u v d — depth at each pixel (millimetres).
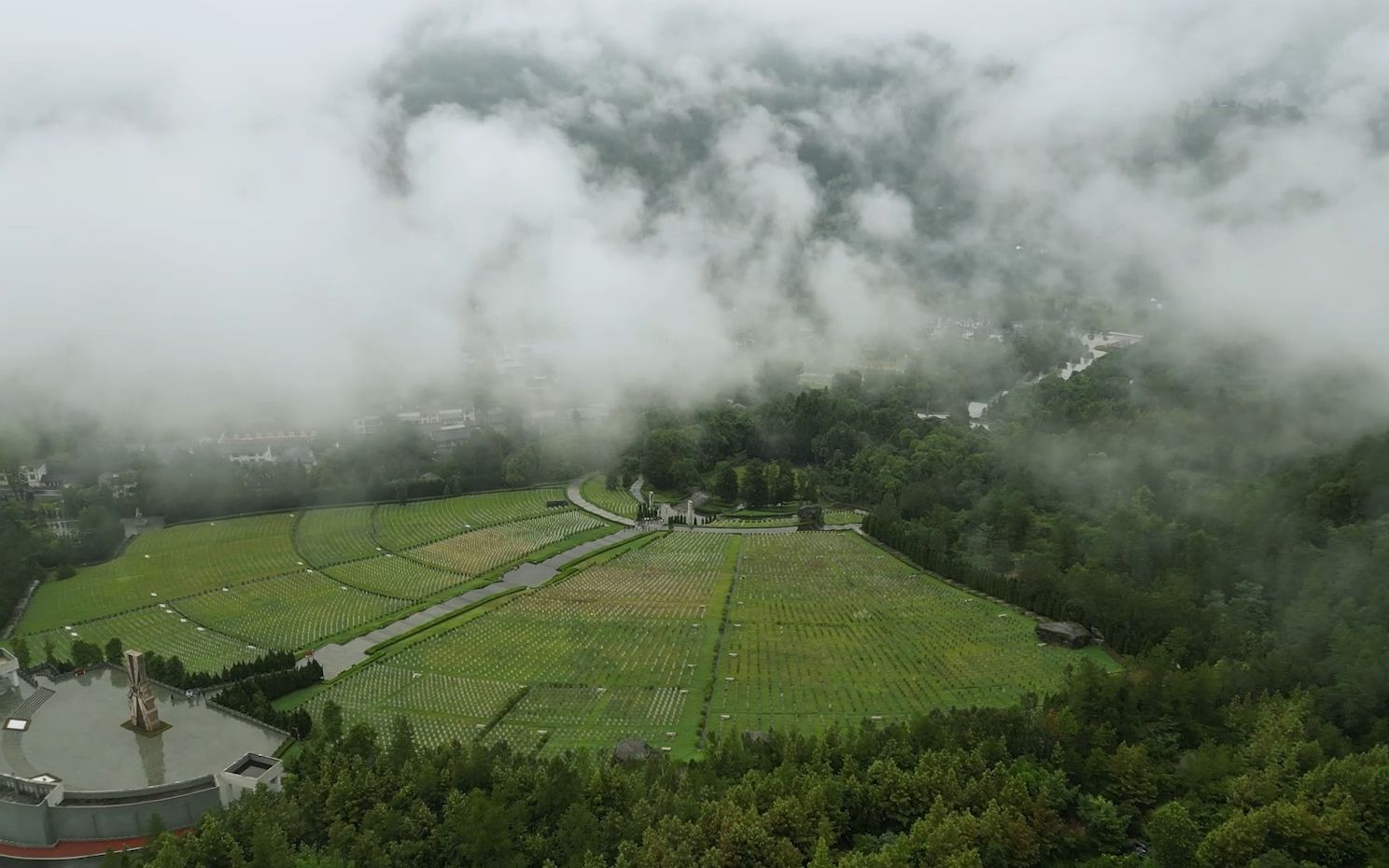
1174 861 134375
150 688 184500
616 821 139250
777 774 148250
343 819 145000
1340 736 159250
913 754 156375
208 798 158000
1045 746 159625
